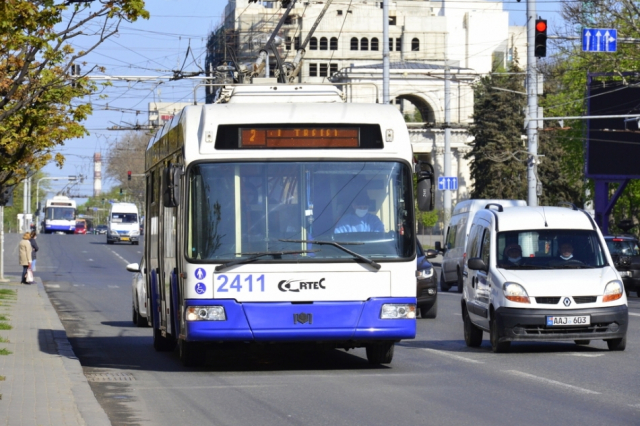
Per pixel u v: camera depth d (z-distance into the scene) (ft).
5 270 412.57
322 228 98.84
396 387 92.17
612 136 393.09
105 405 82.58
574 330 117.39
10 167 186.70
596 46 239.30
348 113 101.04
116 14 114.83
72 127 181.78
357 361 115.65
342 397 85.92
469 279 133.80
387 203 100.27
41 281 332.39
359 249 98.78
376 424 72.59
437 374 102.12
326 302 97.66
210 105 101.24
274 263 97.60
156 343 129.80
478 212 140.46
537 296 117.70
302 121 100.37
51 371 101.14
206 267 97.35
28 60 118.01
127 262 479.82
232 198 98.84
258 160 99.55
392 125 101.60
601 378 97.35
